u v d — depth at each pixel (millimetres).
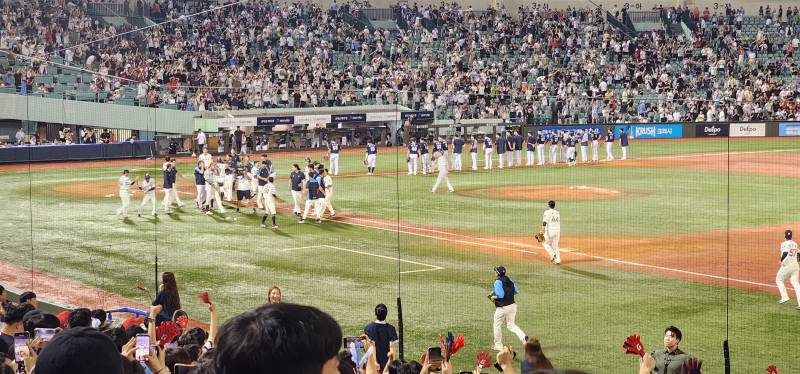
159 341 9523
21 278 24219
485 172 49844
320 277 24219
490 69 71375
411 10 77750
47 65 54000
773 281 23109
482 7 81625
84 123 53125
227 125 55469
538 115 67062
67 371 3742
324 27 71875
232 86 61281
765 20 79875
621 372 16297
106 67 58062
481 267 25234
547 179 46031
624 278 23672
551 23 77438
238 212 35125
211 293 22703
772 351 17453
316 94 61438
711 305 20844
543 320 19766
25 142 50000
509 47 74562
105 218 33625
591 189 41781
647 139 68750
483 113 65625
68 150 49938
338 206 36719
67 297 22281
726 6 80125
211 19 68875
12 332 11484
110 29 60562
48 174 45000
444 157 40812
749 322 19406
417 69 69688
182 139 54312
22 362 8430
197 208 36000
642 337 18406
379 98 62688
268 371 3109
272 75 64250
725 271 24328
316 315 3223
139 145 52031
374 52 70562
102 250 27922
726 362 15266
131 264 26031
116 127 53438
